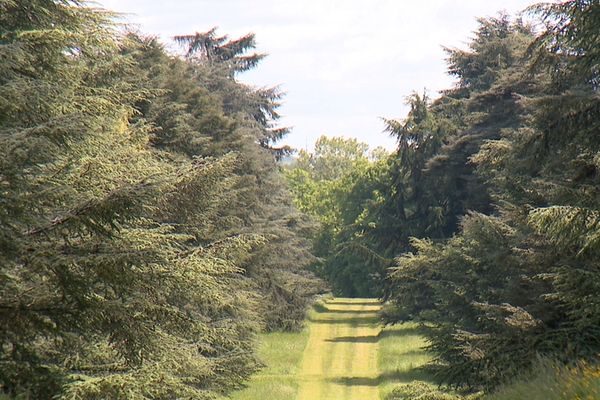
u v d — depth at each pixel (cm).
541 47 4691
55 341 2933
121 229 3184
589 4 4141
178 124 7988
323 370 10356
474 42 13388
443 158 11425
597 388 2794
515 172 5216
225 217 6875
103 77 4250
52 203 2717
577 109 4519
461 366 5597
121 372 3562
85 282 2728
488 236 5888
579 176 4503
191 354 4422
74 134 2652
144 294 2958
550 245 5041
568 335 4862
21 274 2812
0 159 2388
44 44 3400
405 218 13950
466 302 6381
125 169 3688
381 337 13000
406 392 6212
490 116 10938
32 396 2973
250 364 8200
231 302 6506
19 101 2677
